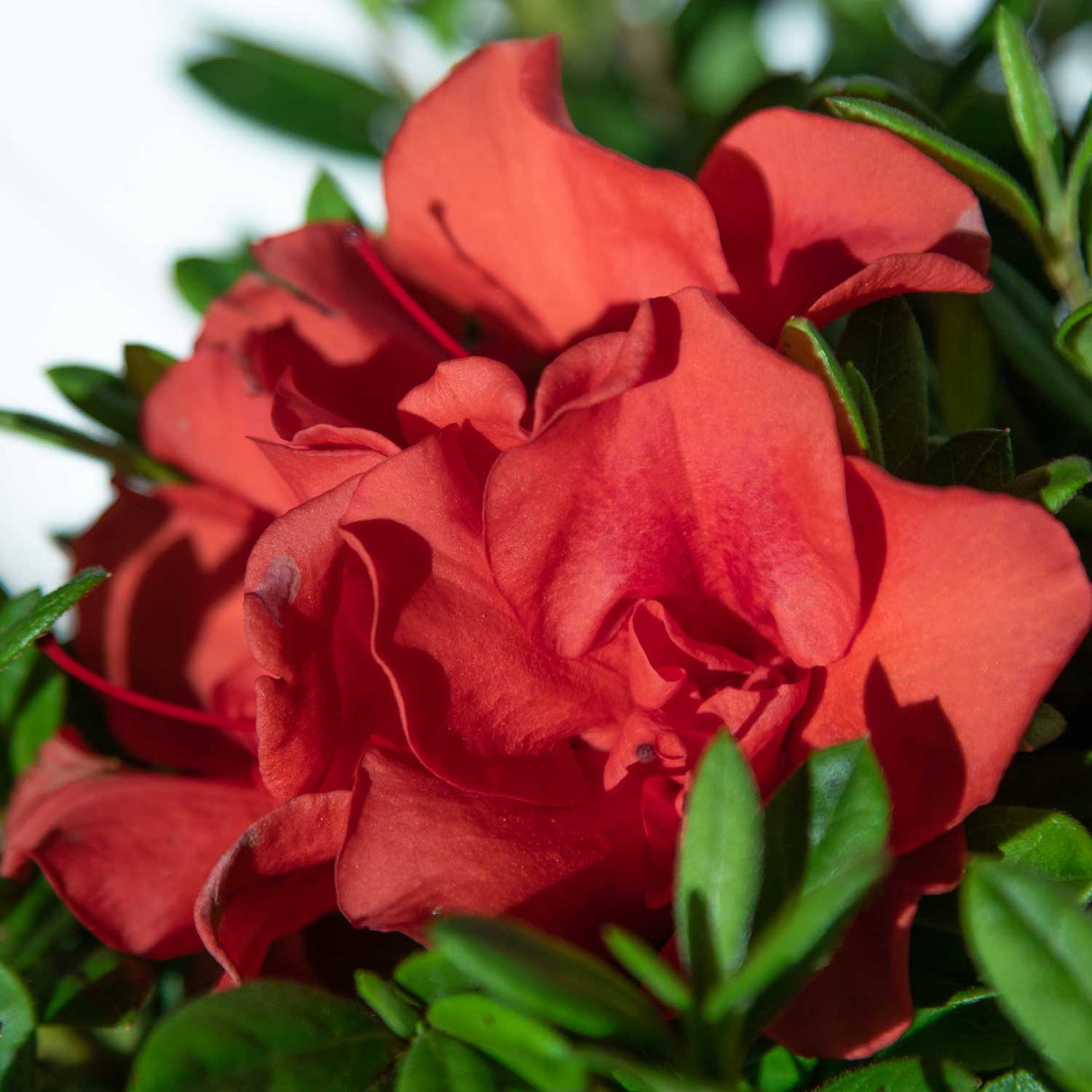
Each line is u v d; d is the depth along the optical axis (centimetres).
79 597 26
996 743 23
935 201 26
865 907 23
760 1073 25
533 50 27
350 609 25
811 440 23
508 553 24
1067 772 26
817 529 23
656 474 24
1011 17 29
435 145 28
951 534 23
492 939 21
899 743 24
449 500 24
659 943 25
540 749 25
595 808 25
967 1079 24
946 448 26
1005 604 23
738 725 24
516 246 28
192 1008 23
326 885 26
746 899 22
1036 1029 21
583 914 24
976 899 21
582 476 24
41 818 28
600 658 25
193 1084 23
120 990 28
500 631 25
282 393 26
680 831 23
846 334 27
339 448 25
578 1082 22
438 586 24
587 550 24
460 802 24
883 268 24
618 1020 21
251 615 24
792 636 24
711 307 23
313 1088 23
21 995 26
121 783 28
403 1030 23
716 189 27
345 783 25
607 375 23
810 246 26
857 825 23
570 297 28
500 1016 22
